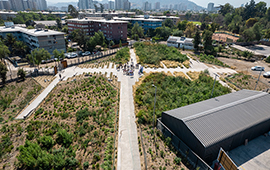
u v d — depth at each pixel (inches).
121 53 2447.1
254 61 2488.9
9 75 1695.4
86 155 799.1
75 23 3774.6
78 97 1300.4
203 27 5044.3
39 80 1635.1
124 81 1640.0
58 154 756.6
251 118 907.4
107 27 3491.6
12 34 2802.7
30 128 943.7
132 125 1022.4
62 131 860.0
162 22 4948.3
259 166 757.3
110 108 1184.8
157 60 2217.0
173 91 1386.6
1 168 717.3
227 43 3575.3
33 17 6220.5
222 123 841.5
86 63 2151.8
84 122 1013.2
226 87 1472.7
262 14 5812.0
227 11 6688.0
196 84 1587.1
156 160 770.8
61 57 2222.0
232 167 657.6
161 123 948.0
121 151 833.5
